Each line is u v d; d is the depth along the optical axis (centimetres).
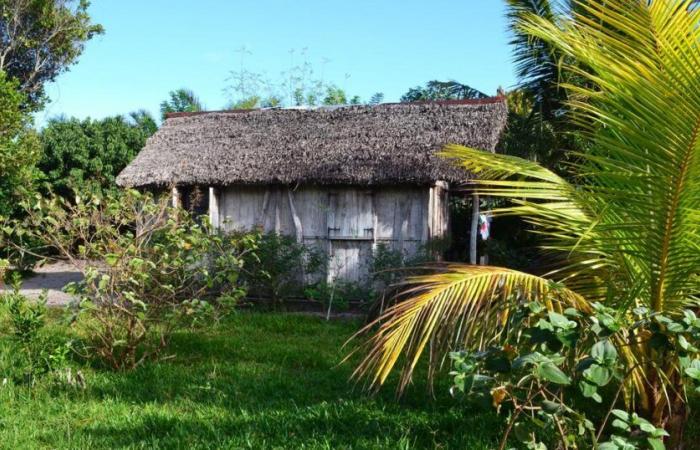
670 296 429
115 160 2398
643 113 383
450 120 1251
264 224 1317
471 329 408
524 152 1341
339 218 1270
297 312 1167
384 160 1199
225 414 519
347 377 639
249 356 738
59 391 577
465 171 1134
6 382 588
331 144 1277
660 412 433
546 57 1187
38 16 2531
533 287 414
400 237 1232
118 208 670
